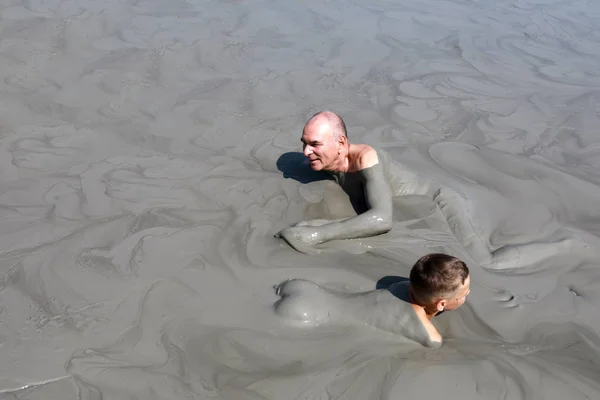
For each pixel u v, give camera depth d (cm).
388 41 711
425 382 279
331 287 339
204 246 365
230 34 694
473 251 376
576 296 344
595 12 855
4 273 335
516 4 867
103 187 419
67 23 676
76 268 341
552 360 297
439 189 419
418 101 583
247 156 473
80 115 518
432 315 310
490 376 284
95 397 265
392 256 367
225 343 296
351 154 400
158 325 306
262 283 338
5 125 494
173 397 267
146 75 593
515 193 443
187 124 516
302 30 722
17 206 395
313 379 278
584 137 534
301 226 374
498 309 330
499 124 548
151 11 733
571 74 661
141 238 369
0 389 266
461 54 692
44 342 292
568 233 397
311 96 580
